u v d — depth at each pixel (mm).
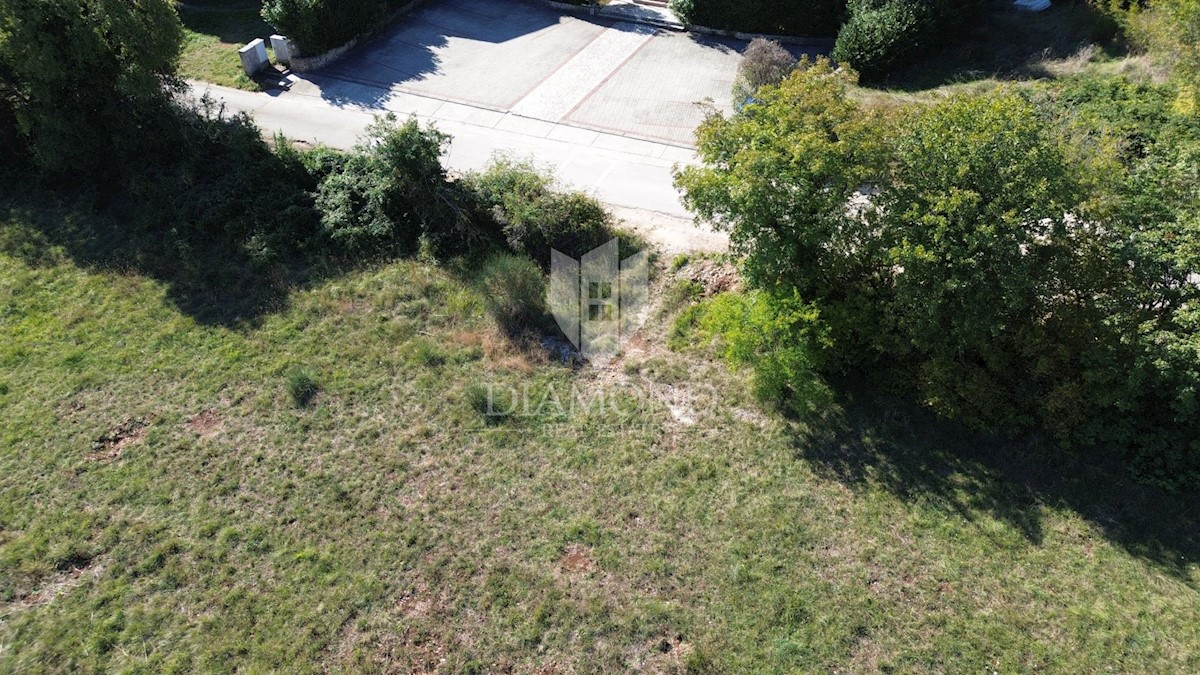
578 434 13961
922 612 11242
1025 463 13211
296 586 11602
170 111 19000
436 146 17594
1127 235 12516
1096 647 10797
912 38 22625
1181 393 11867
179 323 16250
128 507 12734
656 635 11008
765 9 25719
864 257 13836
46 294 17016
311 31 23672
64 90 18281
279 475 13258
